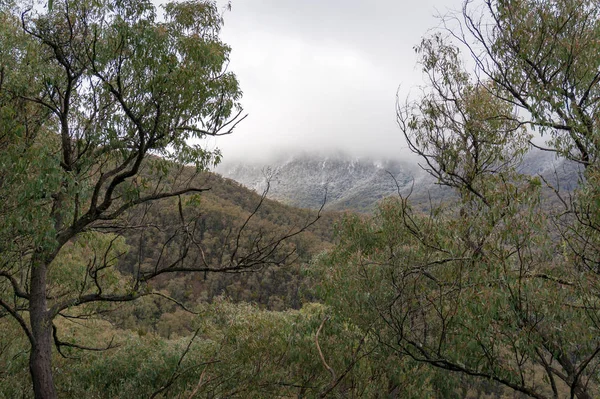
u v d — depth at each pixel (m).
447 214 7.85
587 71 7.48
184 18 7.68
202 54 7.15
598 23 7.73
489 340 6.33
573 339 6.04
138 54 6.82
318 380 9.87
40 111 7.40
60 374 11.99
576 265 5.92
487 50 8.58
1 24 6.31
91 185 7.35
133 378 11.94
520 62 8.21
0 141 6.19
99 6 6.78
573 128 6.97
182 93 6.91
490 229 6.09
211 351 10.01
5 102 6.46
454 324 6.52
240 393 8.57
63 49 7.18
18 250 6.43
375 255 8.38
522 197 5.81
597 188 5.70
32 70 6.74
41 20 7.12
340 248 11.27
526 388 5.93
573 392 5.26
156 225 7.60
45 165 5.80
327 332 10.15
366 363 8.79
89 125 7.32
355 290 7.86
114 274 10.57
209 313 8.77
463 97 9.50
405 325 7.26
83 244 9.02
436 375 9.30
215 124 7.55
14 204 5.87
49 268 10.17
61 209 6.70
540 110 7.61
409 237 8.43
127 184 7.25
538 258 6.00
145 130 7.25
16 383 10.75
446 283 6.64
